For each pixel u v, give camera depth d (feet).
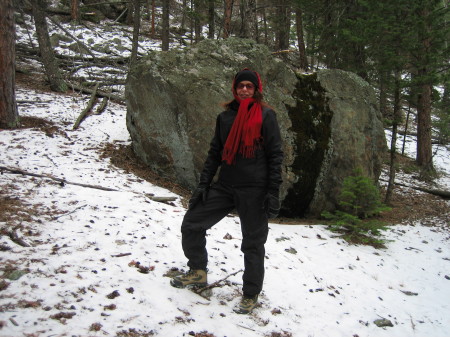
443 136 42.88
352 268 16.12
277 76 22.03
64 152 21.89
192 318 9.31
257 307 10.75
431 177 37.32
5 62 23.48
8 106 24.16
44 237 11.76
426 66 27.50
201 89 20.75
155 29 80.89
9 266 9.71
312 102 22.13
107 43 61.93
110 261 11.11
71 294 9.09
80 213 14.11
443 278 17.20
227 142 9.43
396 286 15.60
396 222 24.09
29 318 7.93
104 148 23.89
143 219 14.82
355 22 28.55
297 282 13.30
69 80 39.17
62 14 72.13
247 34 32.22
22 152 20.42
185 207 18.15
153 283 10.40
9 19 23.13
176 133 21.06
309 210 21.65
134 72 22.31
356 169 20.79
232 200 9.84
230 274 12.14
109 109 34.63
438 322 13.29
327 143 21.49
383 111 28.76
